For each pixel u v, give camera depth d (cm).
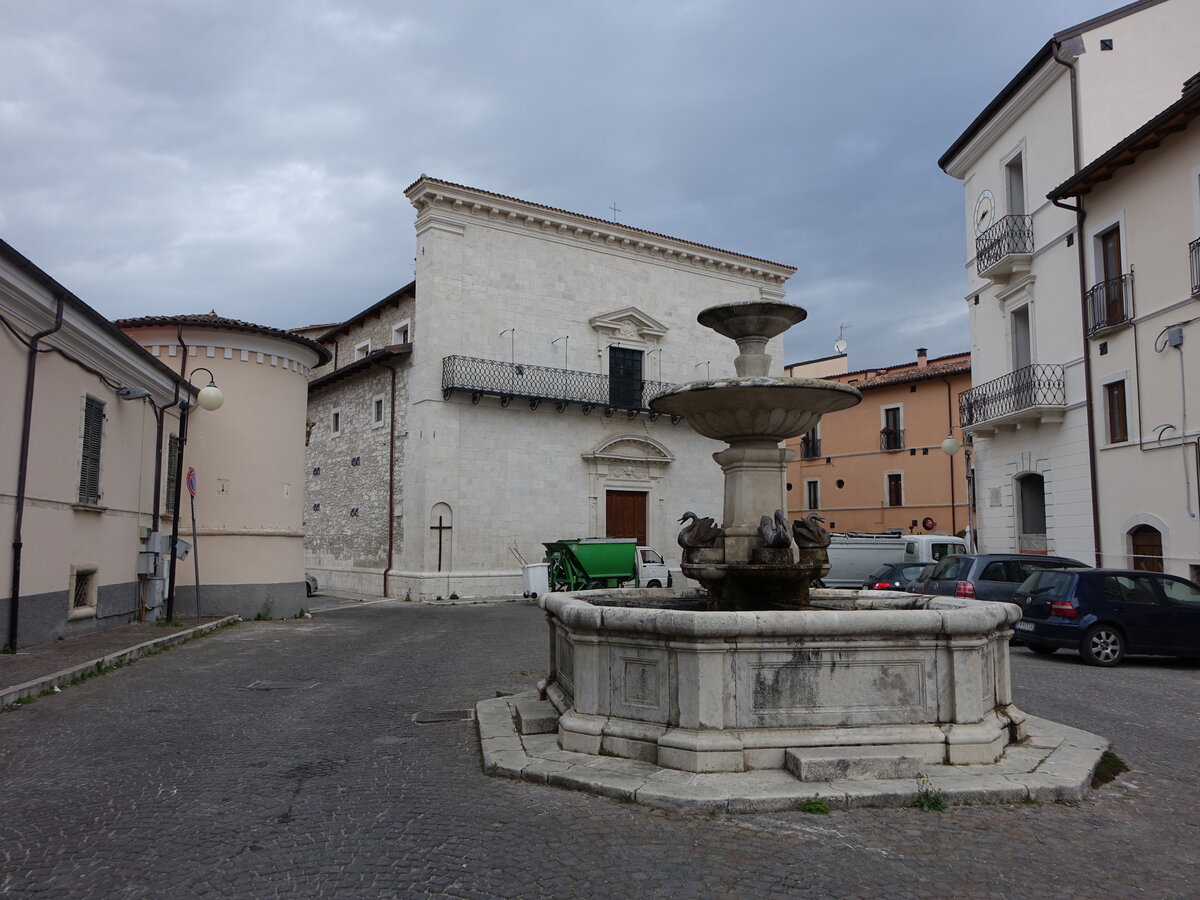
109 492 1480
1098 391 1931
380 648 1399
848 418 4184
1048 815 525
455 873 434
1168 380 1725
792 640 591
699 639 583
